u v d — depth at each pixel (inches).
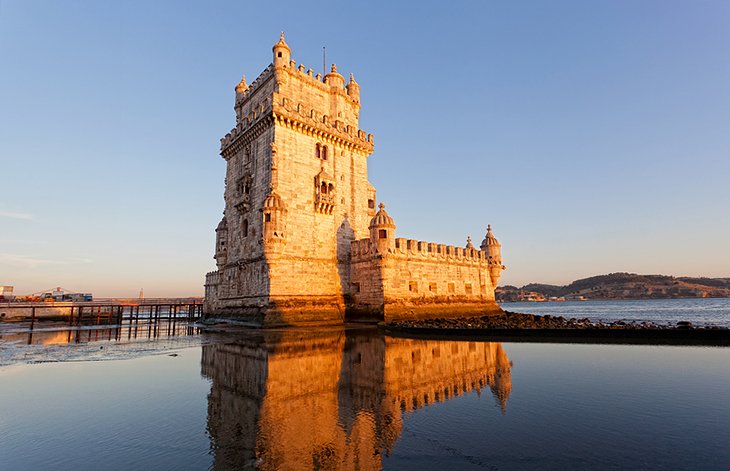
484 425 384.2
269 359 767.1
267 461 303.4
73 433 374.6
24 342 1213.1
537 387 534.9
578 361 744.3
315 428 378.3
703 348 912.9
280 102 1595.7
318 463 298.8
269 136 1590.8
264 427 382.9
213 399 487.8
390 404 456.8
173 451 327.0
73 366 743.1
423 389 526.3
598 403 457.4
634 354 829.8
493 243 2208.4
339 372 637.3
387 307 1530.5
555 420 397.4
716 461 295.9
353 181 1860.2
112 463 304.2
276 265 1465.3
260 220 1565.0
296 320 1465.3
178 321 2667.3
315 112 1685.5
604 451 317.7
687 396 484.4
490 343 1023.0
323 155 1745.8
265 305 1434.5
